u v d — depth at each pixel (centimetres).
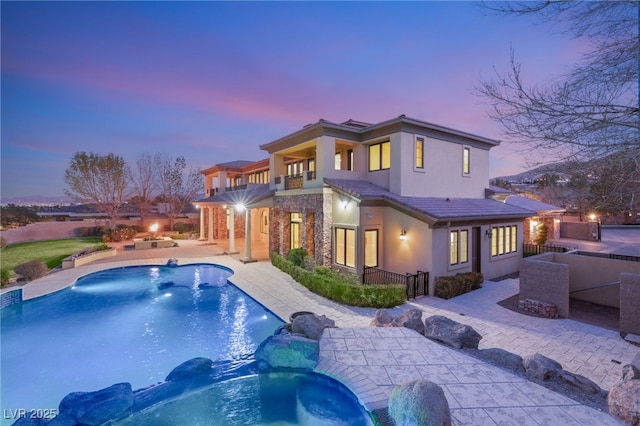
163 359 830
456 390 565
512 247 1667
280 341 744
